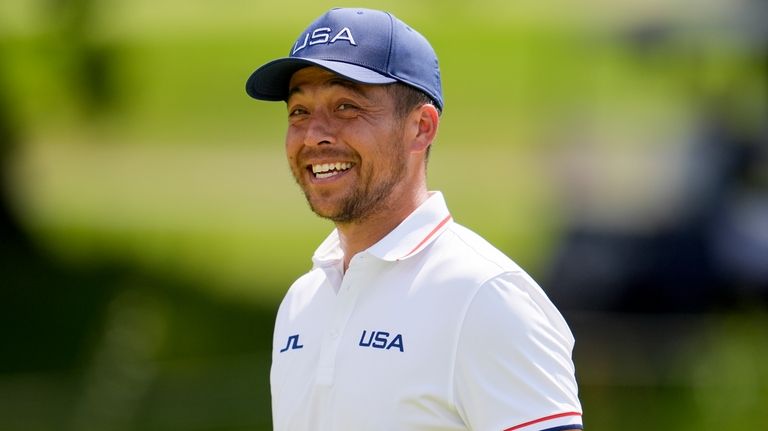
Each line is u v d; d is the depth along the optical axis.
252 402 26.75
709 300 37.34
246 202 63.91
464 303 10.03
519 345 9.82
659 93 51.50
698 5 44.25
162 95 75.12
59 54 40.72
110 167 66.94
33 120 48.19
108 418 26.52
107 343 29.95
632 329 30.92
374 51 10.80
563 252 39.41
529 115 72.69
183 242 50.72
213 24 63.69
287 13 62.19
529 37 70.81
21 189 44.91
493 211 58.75
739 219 39.06
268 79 11.16
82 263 42.41
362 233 11.14
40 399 26.83
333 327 10.62
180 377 27.25
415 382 10.03
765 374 24.97
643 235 38.94
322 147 10.80
